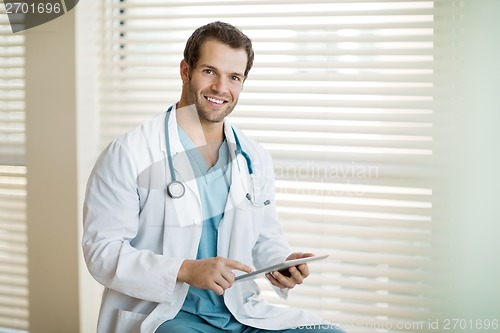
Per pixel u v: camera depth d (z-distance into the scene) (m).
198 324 1.45
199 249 1.54
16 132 2.17
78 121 2.10
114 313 1.50
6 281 2.22
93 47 2.12
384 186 1.95
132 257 1.39
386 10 1.91
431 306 1.95
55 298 2.17
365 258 1.99
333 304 2.02
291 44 2.01
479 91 1.87
